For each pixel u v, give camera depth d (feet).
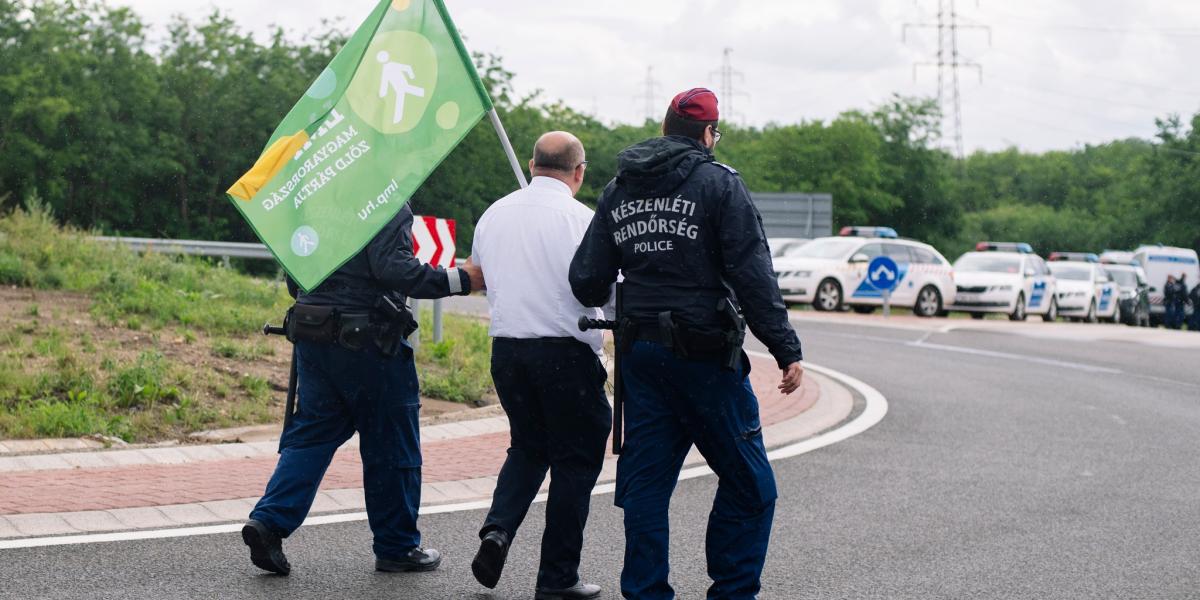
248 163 160.66
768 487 15.11
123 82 153.99
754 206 14.52
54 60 148.05
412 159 16.62
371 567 17.63
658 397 14.97
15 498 20.45
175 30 164.55
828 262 87.30
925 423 34.68
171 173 154.40
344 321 16.51
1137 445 31.86
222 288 46.88
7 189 144.87
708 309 14.57
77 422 26.76
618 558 18.76
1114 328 84.94
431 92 16.84
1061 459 29.22
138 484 21.98
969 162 465.88
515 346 16.07
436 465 25.35
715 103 15.12
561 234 16.01
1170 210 266.98
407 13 16.83
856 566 18.56
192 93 159.33
